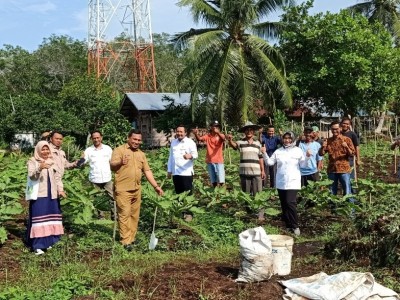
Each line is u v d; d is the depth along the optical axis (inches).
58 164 360.2
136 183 354.6
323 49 1136.8
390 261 282.4
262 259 260.7
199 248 350.9
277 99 1175.0
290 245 279.4
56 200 345.1
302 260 311.1
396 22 1461.6
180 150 444.8
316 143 502.3
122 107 1505.9
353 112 1211.9
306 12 1165.7
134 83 2065.7
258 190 456.8
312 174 498.3
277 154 402.0
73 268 297.7
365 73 1116.5
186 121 1181.7
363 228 302.4
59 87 2161.7
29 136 1331.2
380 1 1476.4
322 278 254.7
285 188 398.6
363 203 398.0
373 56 1109.1
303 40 1144.8
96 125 1272.1
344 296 233.3
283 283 254.4
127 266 301.6
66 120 1192.2
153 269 289.4
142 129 1454.2
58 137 368.5
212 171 502.9
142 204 406.6
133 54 2022.6
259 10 1139.9
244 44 1109.7
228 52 1051.3
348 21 1104.2
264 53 1104.2
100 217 424.8
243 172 456.4
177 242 367.2
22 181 502.9
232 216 444.1
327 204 454.3
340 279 241.9
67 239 354.3
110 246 346.6
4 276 289.4
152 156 776.9
